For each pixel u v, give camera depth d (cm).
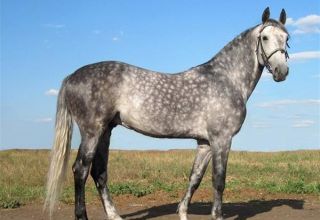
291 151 3056
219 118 677
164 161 1981
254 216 822
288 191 1133
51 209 663
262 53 709
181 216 724
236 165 1842
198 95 682
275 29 700
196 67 716
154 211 882
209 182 1345
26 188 1177
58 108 691
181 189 1188
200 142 714
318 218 796
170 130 682
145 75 685
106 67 684
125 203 990
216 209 677
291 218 798
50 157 680
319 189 1127
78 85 675
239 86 711
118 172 1534
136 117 679
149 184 1280
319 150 3100
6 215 855
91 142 670
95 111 666
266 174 1535
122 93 672
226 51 724
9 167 1538
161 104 673
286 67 689
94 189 1175
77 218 666
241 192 1135
